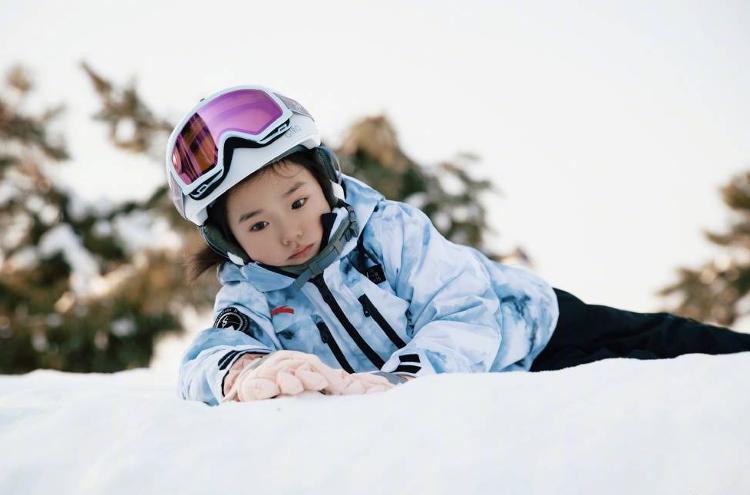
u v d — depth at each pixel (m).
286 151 1.42
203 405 0.99
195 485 0.81
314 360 1.16
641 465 0.83
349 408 0.96
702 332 1.91
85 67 8.66
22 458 0.85
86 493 0.80
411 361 1.39
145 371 2.52
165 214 8.24
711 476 0.81
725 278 11.77
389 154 8.14
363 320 1.58
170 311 8.20
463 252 1.61
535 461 0.83
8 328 8.06
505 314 1.76
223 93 1.44
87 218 8.50
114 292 8.12
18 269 8.22
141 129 8.64
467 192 8.45
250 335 1.56
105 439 0.88
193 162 1.43
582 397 0.95
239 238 1.48
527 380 1.01
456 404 0.94
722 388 0.94
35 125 8.69
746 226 11.93
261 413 0.95
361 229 1.59
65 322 8.05
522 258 8.45
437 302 1.54
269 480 0.82
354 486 0.81
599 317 1.88
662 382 0.97
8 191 8.47
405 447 0.86
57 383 1.67
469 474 0.82
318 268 1.53
